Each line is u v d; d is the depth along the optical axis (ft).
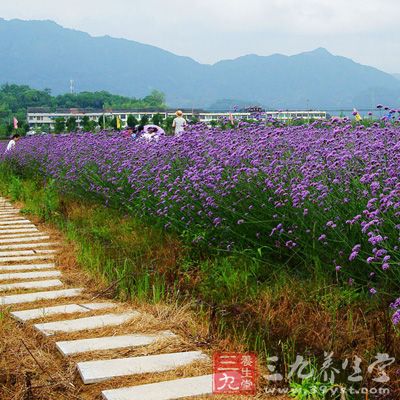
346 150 22.27
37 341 16.33
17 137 72.95
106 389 13.30
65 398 13.00
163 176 30.50
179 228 27.76
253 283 20.57
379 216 18.43
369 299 17.71
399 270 16.84
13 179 51.42
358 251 17.75
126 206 33.96
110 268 23.38
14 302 20.02
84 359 14.82
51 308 19.07
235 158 25.30
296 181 22.47
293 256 22.11
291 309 17.74
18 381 13.74
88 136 51.01
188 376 13.78
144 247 26.58
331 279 19.44
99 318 17.98
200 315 17.93
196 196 26.66
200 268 23.18
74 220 34.86
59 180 44.45
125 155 39.01
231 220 24.64
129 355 15.07
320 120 28.60
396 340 14.60
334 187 21.09
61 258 26.50
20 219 38.60
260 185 24.00
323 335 15.37
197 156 28.45
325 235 20.15
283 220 22.06
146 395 12.78
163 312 18.19
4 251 28.55
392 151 20.80
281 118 36.11
